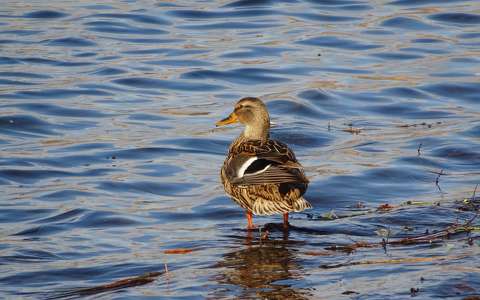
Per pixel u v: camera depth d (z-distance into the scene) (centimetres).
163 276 953
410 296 834
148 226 1188
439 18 2702
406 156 1511
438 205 1206
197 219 1221
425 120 1814
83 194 1346
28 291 934
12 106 1880
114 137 1689
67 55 2339
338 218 1187
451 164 1469
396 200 1277
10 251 1073
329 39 2491
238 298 868
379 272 920
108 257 1047
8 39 2472
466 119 1800
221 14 2802
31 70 2188
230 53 2358
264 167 1087
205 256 1030
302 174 1075
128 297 880
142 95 2017
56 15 2756
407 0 2933
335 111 1889
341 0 2970
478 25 2630
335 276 920
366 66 2238
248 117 1266
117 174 1459
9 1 2938
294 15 2780
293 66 2234
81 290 925
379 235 1086
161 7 2873
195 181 1421
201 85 2095
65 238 1134
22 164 1504
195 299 870
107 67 2217
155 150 1602
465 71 2164
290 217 1206
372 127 1761
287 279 921
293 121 1805
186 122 1805
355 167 1453
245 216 1226
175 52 2378
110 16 2748
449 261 943
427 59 2292
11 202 1307
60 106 1895
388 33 2556
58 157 1552
